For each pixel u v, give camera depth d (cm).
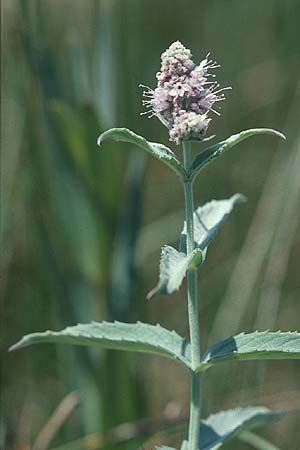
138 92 629
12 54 552
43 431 467
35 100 533
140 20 669
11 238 557
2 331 550
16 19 528
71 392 515
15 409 519
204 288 610
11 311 558
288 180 559
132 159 510
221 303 572
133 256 507
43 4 563
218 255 625
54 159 497
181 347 307
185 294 614
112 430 453
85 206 497
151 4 689
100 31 514
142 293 552
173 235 626
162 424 454
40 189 539
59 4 589
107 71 514
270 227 561
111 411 494
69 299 503
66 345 505
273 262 551
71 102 514
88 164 491
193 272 293
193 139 281
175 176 664
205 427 336
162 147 286
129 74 553
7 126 560
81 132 482
